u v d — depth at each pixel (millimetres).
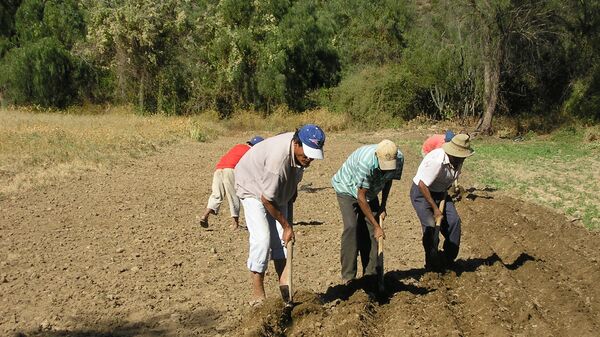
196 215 11430
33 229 10094
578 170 17938
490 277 8023
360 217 7262
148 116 31516
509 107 30859
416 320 6480
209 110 33312
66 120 26484
